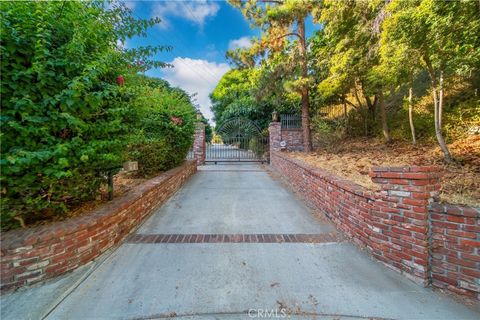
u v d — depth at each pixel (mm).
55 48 2289
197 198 4992
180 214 3953
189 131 7004
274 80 8344
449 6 2990
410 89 5957
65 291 1960
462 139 5082
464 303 1835
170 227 3383
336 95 8617
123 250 2693
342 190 3150
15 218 2158
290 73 8227
